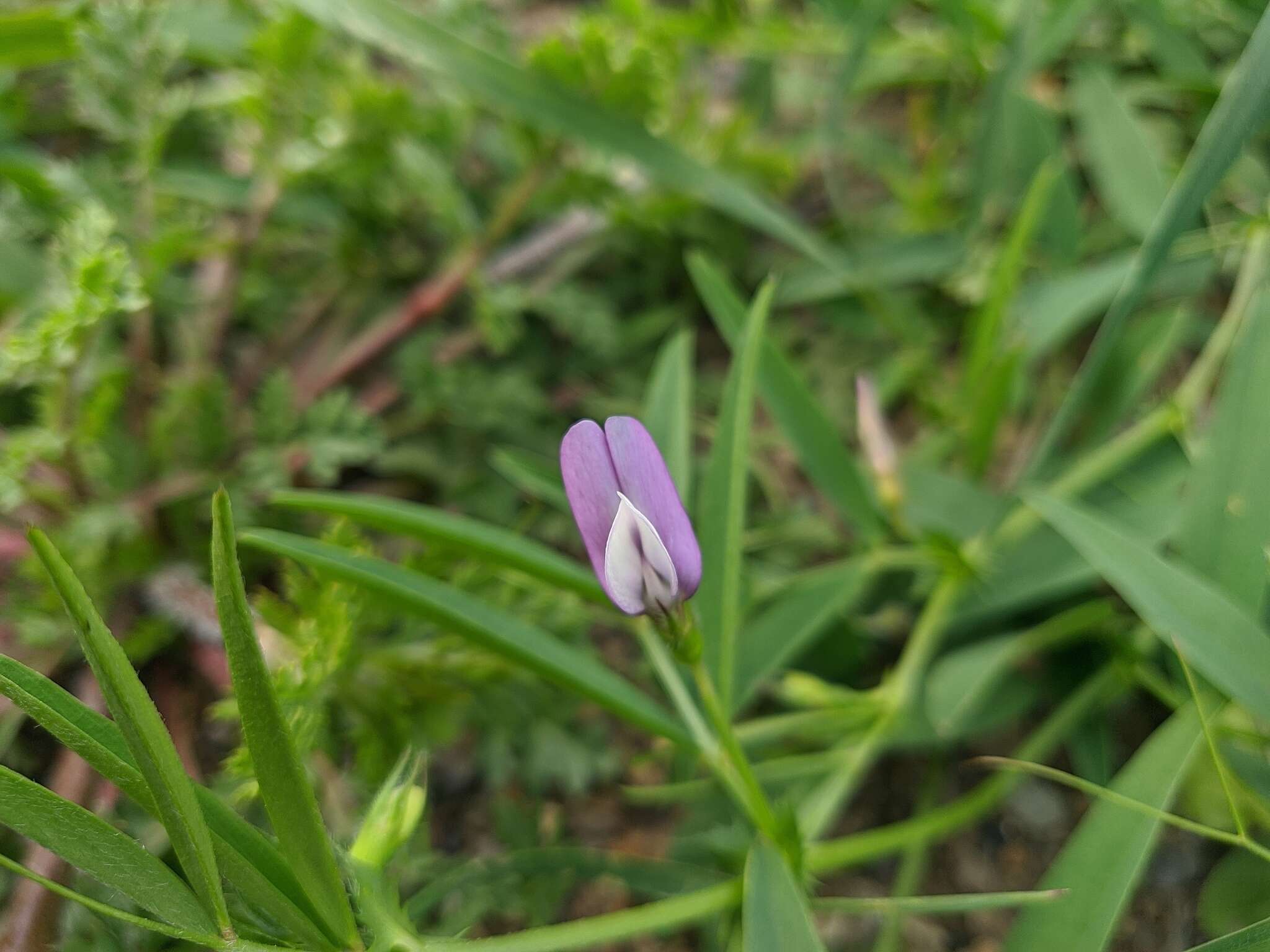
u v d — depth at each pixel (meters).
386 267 0.16
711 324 0.17
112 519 0.12
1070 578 0.12
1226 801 0.11
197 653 0.13
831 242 0.18
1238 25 0.16
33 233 0.14
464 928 0.09
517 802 0.13
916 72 0.18
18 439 0.12
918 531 0.13
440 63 0.14
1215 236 0.14
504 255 0.17
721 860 0.11
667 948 0.12
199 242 0.14
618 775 0.14
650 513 0.08
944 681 0.12
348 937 0.08
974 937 0.12
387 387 0.15
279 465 0.13
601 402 0.16
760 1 0.18
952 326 0.16
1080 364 0.16
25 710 0.08
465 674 0.12
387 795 0.09
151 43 0.13
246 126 0.14
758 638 0.12
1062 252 0.15
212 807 0.08
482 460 0.15
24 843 0.11
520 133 0.15
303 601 0.10
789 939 0.09
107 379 0.12
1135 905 0.12
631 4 0.15
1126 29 0.17
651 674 0.14
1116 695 0.12
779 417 0.13
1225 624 0.10
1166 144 0.17
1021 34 0.15
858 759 0.12
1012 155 0.16
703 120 0.17
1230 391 0.11
